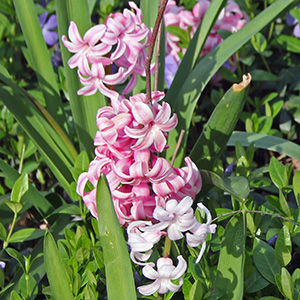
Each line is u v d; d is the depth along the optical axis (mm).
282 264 814
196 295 781
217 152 905
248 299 845
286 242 810
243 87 853
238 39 935
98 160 794
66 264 831
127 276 740
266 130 1032
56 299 783
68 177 994
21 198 879
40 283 929
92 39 833
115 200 786
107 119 772
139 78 981
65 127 1025
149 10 975
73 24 841
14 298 820
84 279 839
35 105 967
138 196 782
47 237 766
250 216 859
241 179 812
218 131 887
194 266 828
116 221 724
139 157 771
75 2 956
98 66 843
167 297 804
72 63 852
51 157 981
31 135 970
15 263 945
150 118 759
